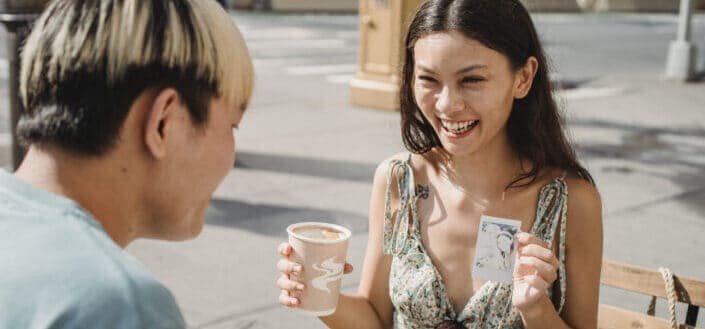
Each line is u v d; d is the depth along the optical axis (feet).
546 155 6.51
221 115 3.66
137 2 3.37
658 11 108.99
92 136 3.36
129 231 3.66
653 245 17.63
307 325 13.44
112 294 3.09
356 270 15.67
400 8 31.99
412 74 6.68
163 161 3.55
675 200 21.11
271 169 23.07
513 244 5.89
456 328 6.41
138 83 3.36
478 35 5.82
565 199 6.36
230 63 3.57
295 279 5.62
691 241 17.97
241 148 25.53
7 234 3.22
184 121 3.53
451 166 6.74
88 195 3.46
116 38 3.32
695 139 28.91
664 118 32.68
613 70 46.83
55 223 3.28
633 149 26.99
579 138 28.35
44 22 3.46
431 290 6.51
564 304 6.48
